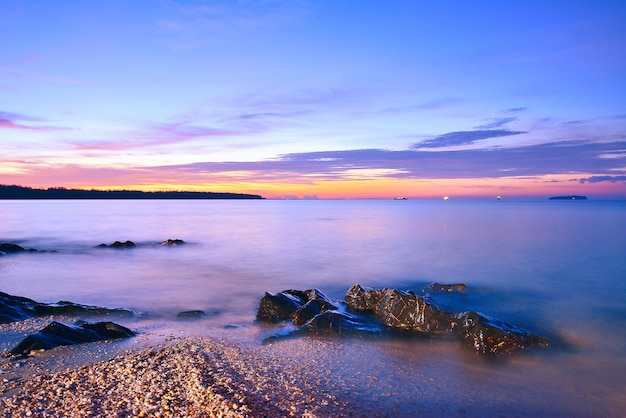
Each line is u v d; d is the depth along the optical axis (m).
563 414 9.98
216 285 25.88
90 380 10.27
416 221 84.12
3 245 39.16
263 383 10.59
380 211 148.62
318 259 36.25
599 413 10.08
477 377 11.99
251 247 44.56
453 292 23.12
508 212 126.44
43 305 18.03
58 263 34.28
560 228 62.22
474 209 161.38
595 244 42.84
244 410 8.61
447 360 13.24
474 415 9.78
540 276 27.80
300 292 20.44
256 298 22.42
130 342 14.20
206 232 62.19
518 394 10.96
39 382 10.30
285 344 14.47
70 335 14.03
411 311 16.23
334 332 15.44
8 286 25.30
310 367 12.33
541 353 13.83
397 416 9.52
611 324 17.31
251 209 179.88
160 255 39.16
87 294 23.19
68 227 69.88
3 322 16.11
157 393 9.34
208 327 16.75
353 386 11.08
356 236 54.56
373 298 18.69
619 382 11.81
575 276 27.70
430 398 10.56
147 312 19.23
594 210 141.38
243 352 13.28
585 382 11.78
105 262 35.06
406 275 28.92
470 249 40.38
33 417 8.30
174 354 12.41
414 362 13.03
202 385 9.75
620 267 30.80
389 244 45.50
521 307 20.16
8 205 185.88
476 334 14.28
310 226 73.69
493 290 23.81
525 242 45.03
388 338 15.17
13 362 12.12
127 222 84.06
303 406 9.49
